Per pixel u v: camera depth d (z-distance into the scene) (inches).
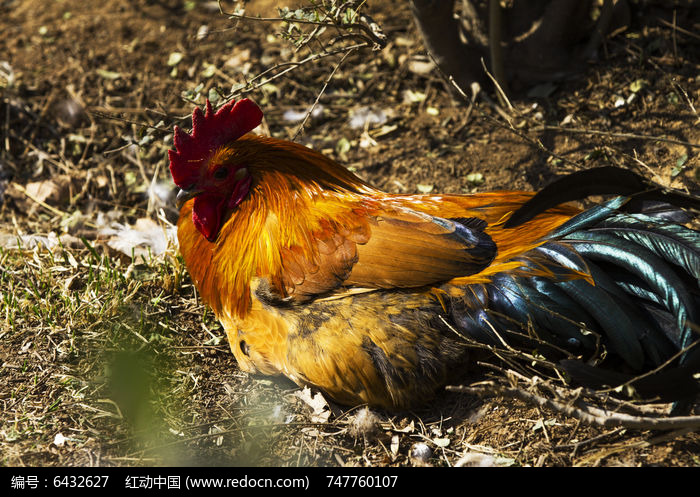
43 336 180.4
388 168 237.8
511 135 237.3
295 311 154.0
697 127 216.7
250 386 171.2
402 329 147.1
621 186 145.0
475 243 153.2
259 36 292.5
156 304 194.4
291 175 161.2
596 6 263.6
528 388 144.9
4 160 254.7
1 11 327.3
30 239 220.8
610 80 238.7
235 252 163.0
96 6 323.3
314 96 268.7
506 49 249.4
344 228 153.5
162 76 279.4
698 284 140.7
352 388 150.9
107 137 260.1
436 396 160.7
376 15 293.1
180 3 320.5
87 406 159.8
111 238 222.2
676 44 241.1
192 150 158.6
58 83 277.7
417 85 266.2
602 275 145.3
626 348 141.1
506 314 148.4
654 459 141.9
